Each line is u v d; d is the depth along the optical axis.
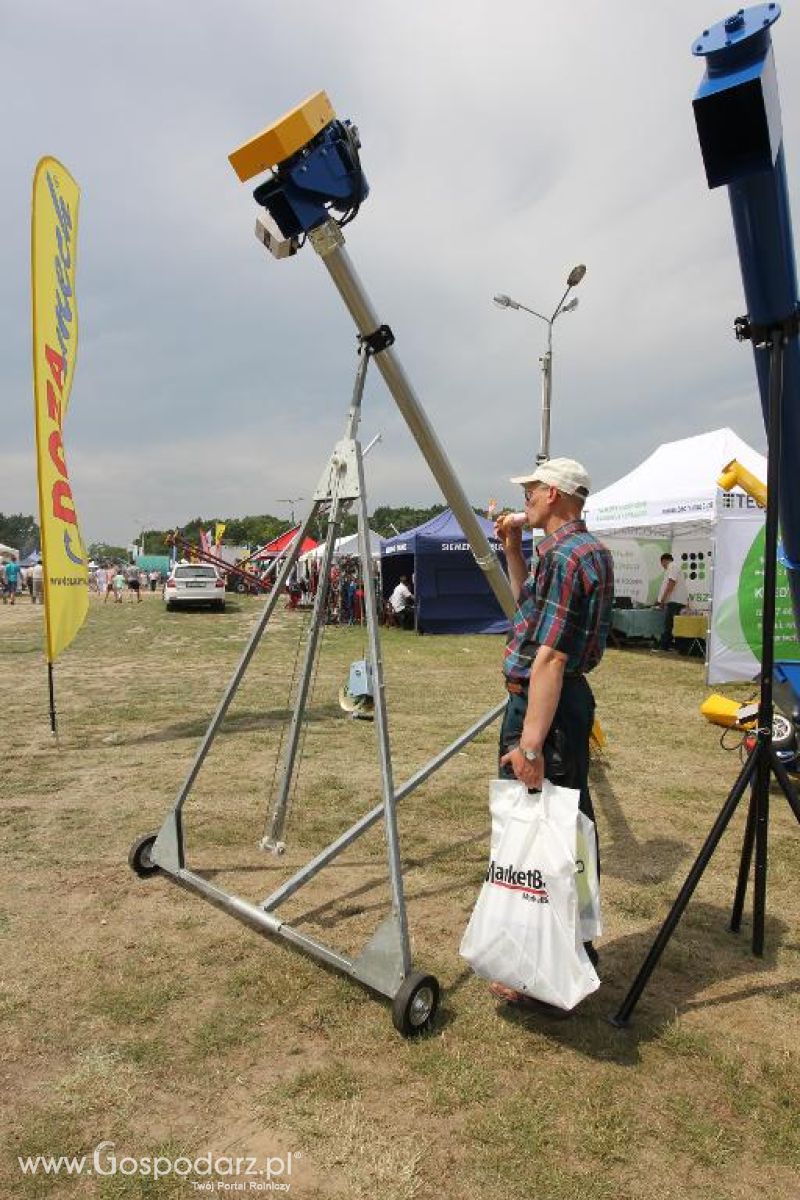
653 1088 2.12
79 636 15.10
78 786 4.82
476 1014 2.46
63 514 6.06
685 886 2.51
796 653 8.46
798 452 2.78
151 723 6.73
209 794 4.66
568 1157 1.87
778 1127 1.98
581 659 2.40
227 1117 2.00
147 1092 2.08
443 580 16.58
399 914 2.46
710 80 2.07
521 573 3.31
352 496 2.96
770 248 2.28
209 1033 2.33
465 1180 1.80
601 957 2.83
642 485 12.06
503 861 2.32
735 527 8.77
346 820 4.24
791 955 2.86
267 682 9.14
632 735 6.52
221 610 23.28
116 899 3.21
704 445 11.44
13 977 2.62
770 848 3.89
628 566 16.19
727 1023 2.43
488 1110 2.02
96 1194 1.75
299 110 2.44
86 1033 2.33
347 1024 2.39
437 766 3.75
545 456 12.17
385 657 11.94
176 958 2.75
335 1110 2.02
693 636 12.12
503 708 4.03
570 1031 2.37
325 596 3.38
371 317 2.83
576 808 2.28
